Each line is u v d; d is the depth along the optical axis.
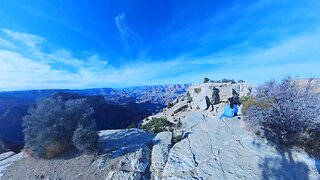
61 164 6.84
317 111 5.87
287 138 6.16
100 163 6.55
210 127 8.15
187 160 6.12
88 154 7.12
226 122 8.23
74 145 7.59
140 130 10.24
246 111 7.34
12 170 7.02
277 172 5.08
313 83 6.74
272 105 6.52
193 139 7.38
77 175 6.14
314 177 4.80
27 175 6.50
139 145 7.55
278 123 6.22
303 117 5.85
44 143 7.29
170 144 7.52
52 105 8.22
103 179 5.82
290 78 6.92
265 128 6.49
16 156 8.31
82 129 7.20
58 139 7.56
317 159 5.40
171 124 16.38
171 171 5.73
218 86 22.39
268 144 6.18
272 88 6.96
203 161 5.97
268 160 5.54
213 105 20.94
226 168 5.50
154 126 16.62
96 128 7.99
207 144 6.86
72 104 8.41
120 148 7.45
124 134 9.33
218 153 6.26
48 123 7.75
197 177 5.32
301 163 5.32
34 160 7.43
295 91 6.45
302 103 6.07
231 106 9.50
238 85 20.72
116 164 6.40
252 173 5.17
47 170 6.60
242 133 7.06
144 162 6.43
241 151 6.14
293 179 4.82
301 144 5.93
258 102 7.09
